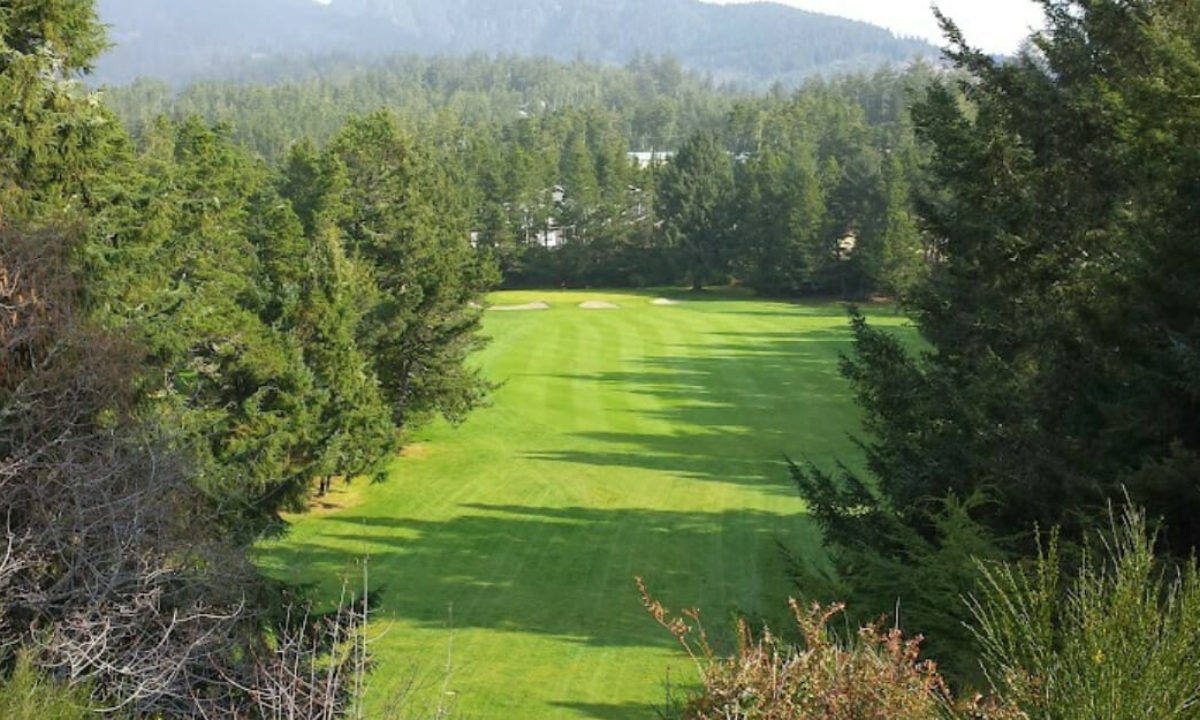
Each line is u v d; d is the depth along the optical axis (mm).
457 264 34844
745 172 97750
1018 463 10625
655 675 16953
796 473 14188
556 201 98625
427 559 24406
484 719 14875
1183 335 8914
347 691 7711
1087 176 14289
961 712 5312
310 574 22594
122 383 9258
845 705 5000
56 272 9484
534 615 20500
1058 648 5441
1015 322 14031
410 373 33812
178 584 8352
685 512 28750
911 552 10031
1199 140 10125
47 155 12812
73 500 7957
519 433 38969
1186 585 4938
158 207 16469
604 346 59531
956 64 15422
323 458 26078
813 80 185875
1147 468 8500
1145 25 12531
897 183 81625
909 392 14117
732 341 62500
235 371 23812
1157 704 4598
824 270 89312
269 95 182000
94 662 7164
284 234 27828
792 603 6004
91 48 13625
